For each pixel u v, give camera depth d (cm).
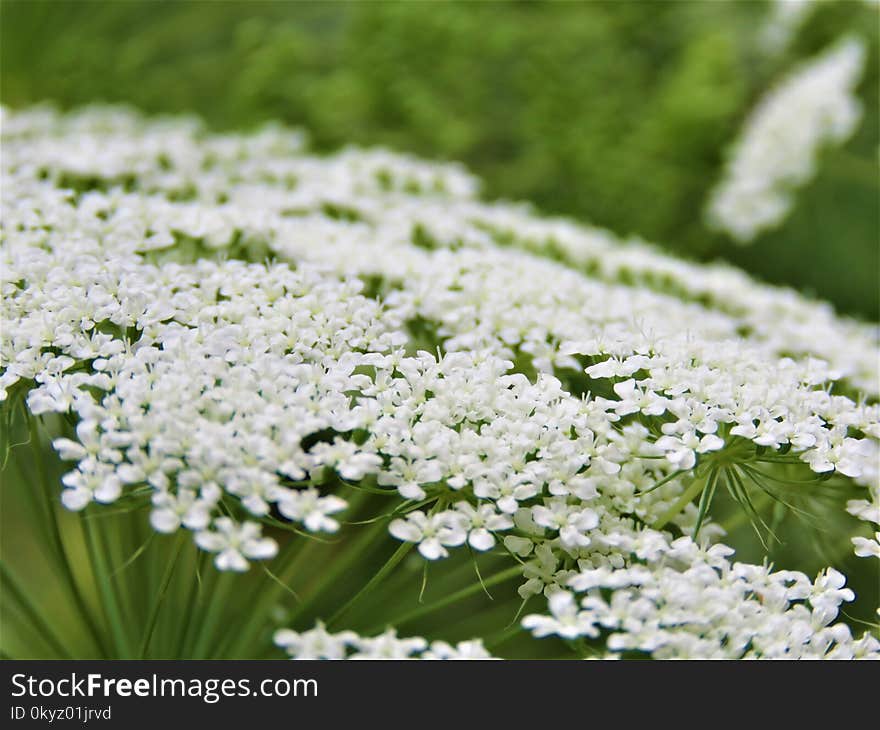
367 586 16
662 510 17
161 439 16
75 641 19
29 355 16
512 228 21
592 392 18
